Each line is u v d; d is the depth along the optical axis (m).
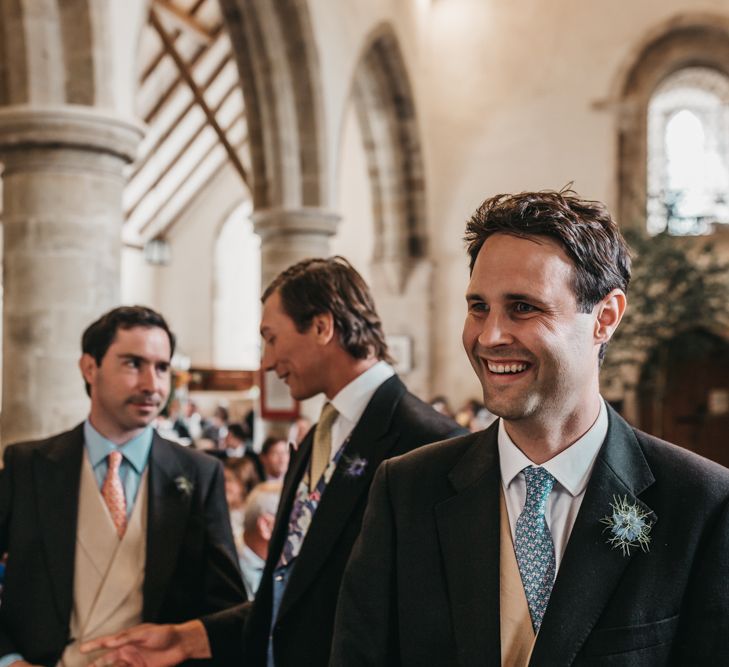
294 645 1.73
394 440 1.80
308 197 8.31
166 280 16.75
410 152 11.59
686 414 11.12
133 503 2.09
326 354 1.91
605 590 1.15
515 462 1.24
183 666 2.03
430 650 1.22
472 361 1.22
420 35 11.64
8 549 2.03
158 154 14.15
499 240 1.19
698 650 1.14
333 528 1.75
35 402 4.72
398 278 11.80
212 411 15.73
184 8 11.45
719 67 11.34
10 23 4.73
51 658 1.92
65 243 4.73
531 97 11.64
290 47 8.08
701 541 1.17
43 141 4.69
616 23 11.37
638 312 9.96
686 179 11.75
